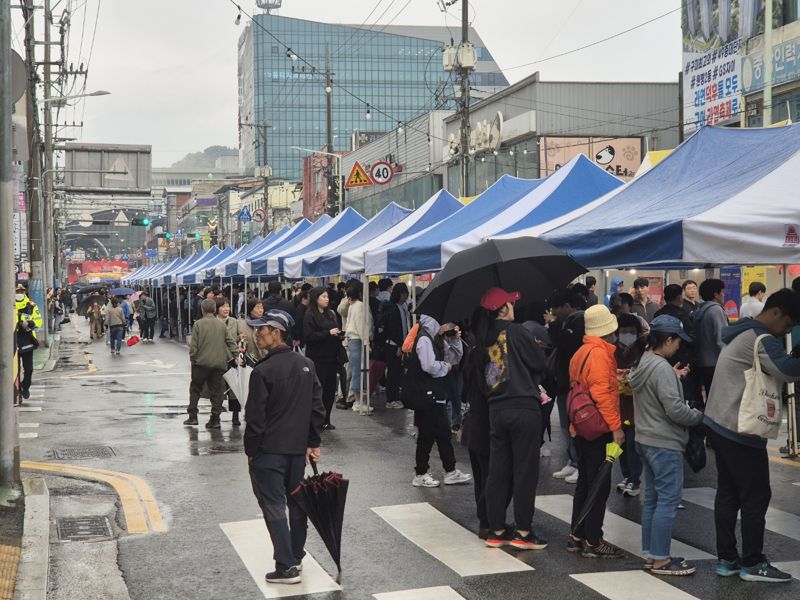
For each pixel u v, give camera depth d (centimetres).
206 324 1425
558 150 4516
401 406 1639
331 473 688
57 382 2170
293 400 671
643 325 994
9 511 866
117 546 777
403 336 1571
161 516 875
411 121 5941
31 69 3347
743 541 666
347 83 17362
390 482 1005
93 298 4378
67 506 918
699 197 942
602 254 943
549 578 673
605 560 718
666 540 678
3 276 953
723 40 3084
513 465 750
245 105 19362
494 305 750
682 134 3356
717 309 1082
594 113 4575
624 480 972
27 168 3522
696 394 1108
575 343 938
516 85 4719
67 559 742
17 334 1727
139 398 1839
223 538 798
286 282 3406
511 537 765
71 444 1283
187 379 2241
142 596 653
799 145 940
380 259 1513
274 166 17375
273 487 671
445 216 1716
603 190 1401
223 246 11800
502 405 741
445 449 989
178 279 4159
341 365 1647
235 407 1445
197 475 1066
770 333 654
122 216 10050
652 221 888
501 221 1359
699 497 912
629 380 694
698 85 3244
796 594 631
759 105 2911
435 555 737
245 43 19200
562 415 1001
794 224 800
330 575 692
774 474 1007
